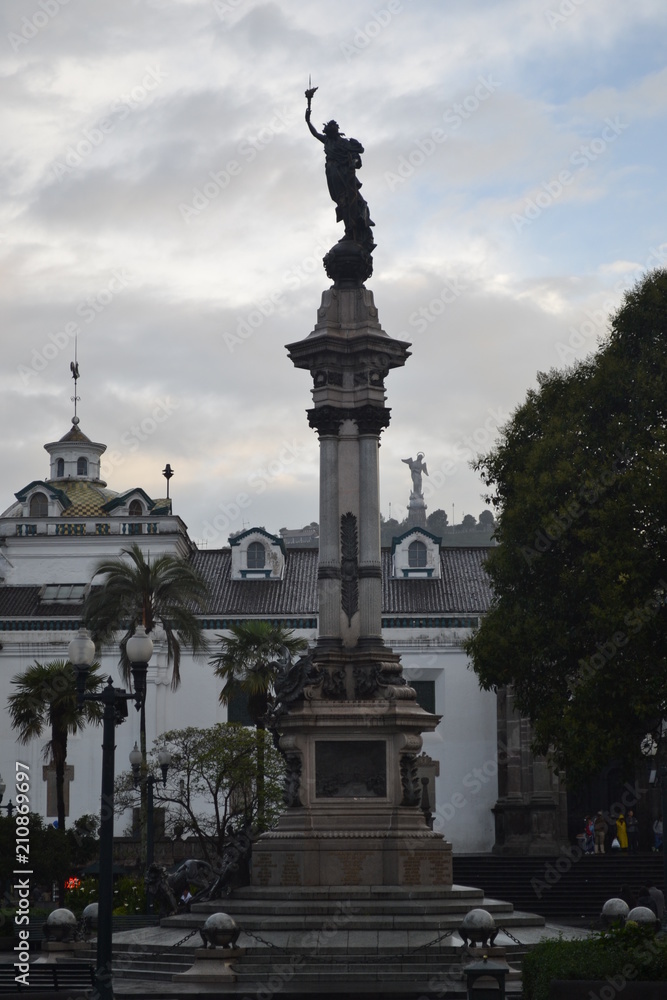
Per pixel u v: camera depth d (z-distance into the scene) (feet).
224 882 101.35
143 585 175.42
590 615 136.87
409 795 99.71
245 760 181.16
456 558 246.06
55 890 173.68
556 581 142.41
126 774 198.18
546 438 142.61
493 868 177.58
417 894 94.22
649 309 141.90
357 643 104.06
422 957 83.25
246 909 92.84
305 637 226.17
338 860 97.45
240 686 193.36
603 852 186.60
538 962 63.77
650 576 132.87
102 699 78.95
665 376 138.72
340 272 109.81
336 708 100.73
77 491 256.11
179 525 243.40
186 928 94.02
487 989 65.46
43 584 242.17
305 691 100.99
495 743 221.87
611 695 131.85
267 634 191.83
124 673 174.70
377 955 83.46
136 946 91.30
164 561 177.88
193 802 204.64
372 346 106.73
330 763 100.27
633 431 139.23
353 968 82.28
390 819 98.89
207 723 223.30
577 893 163.43
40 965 80.23
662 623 132.36
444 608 227.61
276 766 181.68
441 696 223.71
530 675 144.25
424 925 87.61
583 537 135.95
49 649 226.17
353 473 106.42
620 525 133.80
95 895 149.59
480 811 219.82
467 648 150.82
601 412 143.43
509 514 141.38
